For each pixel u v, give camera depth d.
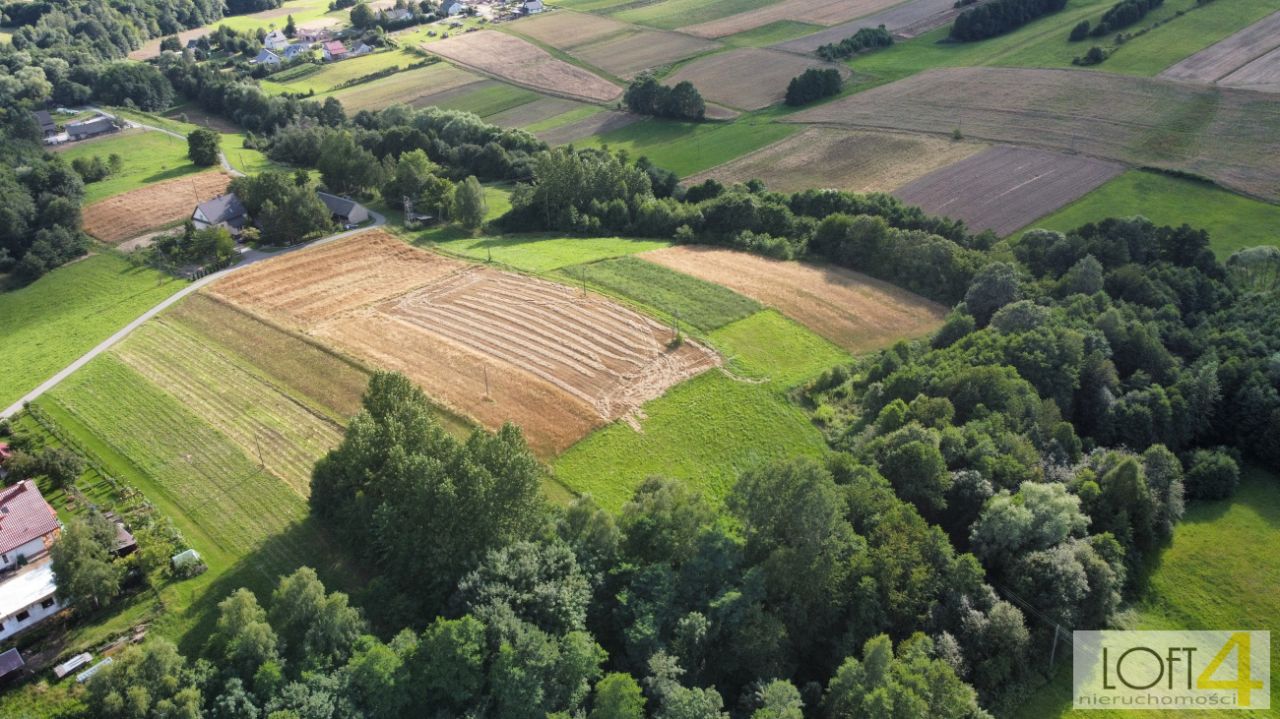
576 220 134.50
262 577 64.81
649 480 70.00
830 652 58.84
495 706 51.50
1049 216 130.75
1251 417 79.38
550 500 73.38
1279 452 77.50
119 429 83.38
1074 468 71.81
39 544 66.25
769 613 58.25
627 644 55.12
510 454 62.38
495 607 54.25
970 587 60.88
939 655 56.84
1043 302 95.69
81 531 61.00
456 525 59.16
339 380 90.75
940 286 106.81
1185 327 91.38
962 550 67.06
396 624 56.97
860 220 114.31
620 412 84.50
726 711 54.28
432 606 58.53
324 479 68.44
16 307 113.00
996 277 97.12
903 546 60.56
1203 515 73.31
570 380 89.44
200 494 73.88
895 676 52.72
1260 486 76.75
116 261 123.31
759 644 55.56
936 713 50.84
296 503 72.69
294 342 98.31
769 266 115.56
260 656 51.81
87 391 90.44
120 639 59.28
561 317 101.88
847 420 84.62
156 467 77.50
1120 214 129.50
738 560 59.22
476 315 103.31
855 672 52.59
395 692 50.34
